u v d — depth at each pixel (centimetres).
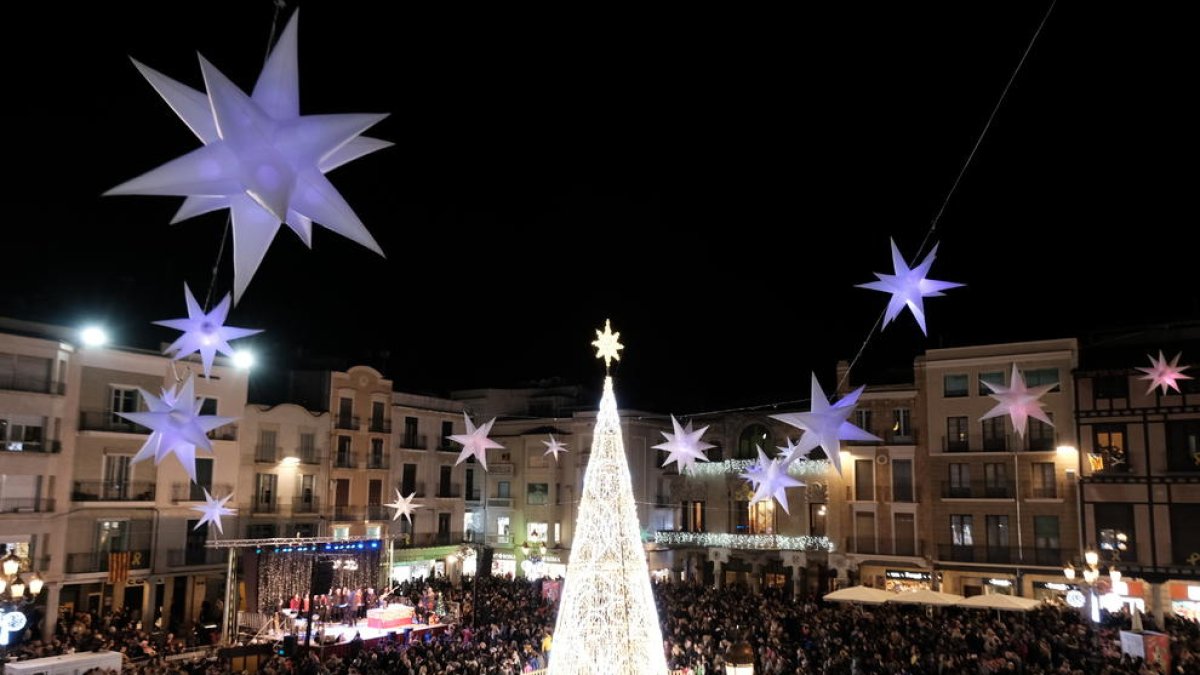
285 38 520
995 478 4381
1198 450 3878
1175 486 3869
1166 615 3378
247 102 496
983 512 4388
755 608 3419
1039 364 4312
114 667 2312
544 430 5962
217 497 4428
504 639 2809
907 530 4619
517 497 6016
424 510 5769
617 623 1272
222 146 500
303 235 605
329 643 2880
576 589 1296
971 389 4503
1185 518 3834
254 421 4791
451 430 6059
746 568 5216
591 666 1258
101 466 3956
